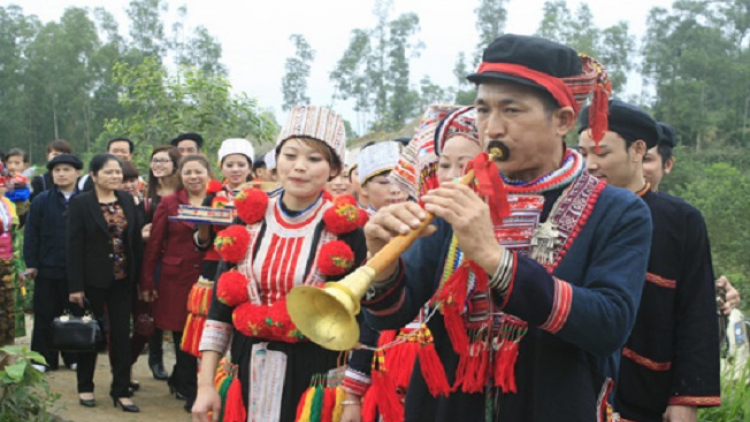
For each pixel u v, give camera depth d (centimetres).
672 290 353
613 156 362
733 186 1423
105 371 813
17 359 586
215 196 658
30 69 5925
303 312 215
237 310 360
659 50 5516
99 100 6094
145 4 6272
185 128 1268
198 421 362
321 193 382
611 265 228
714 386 345
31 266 751
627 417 359
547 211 237
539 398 228
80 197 678
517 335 229
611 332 217
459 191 213
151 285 704
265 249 366
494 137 233
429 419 245
